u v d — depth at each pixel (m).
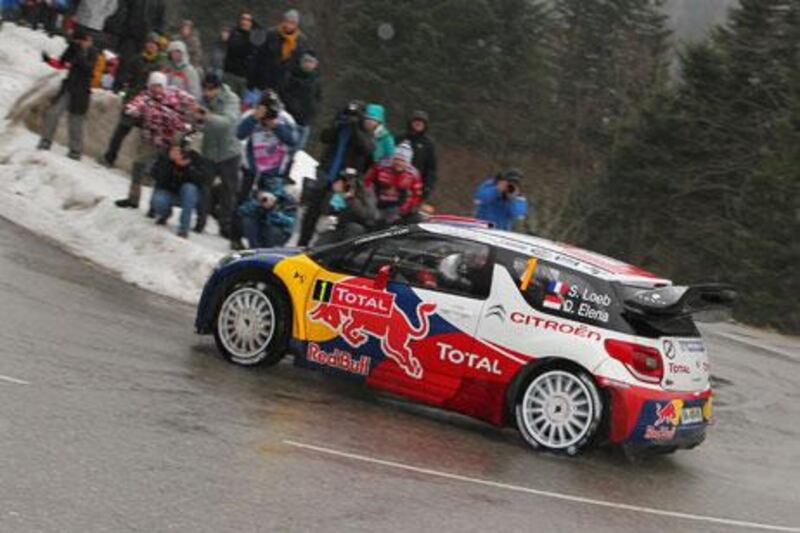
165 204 13.96
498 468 7.41
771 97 41.22
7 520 4.89
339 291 9.07
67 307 10.27
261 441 6.89
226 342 9.40
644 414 8.05
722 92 42.91
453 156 58.62
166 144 13.87
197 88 17.47
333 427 7.70
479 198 13.56
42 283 11.13
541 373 8.29
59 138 18.92
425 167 13.66
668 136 43.44
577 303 8.37
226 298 9.41
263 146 13.82
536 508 6.50
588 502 6.88
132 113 14.08
